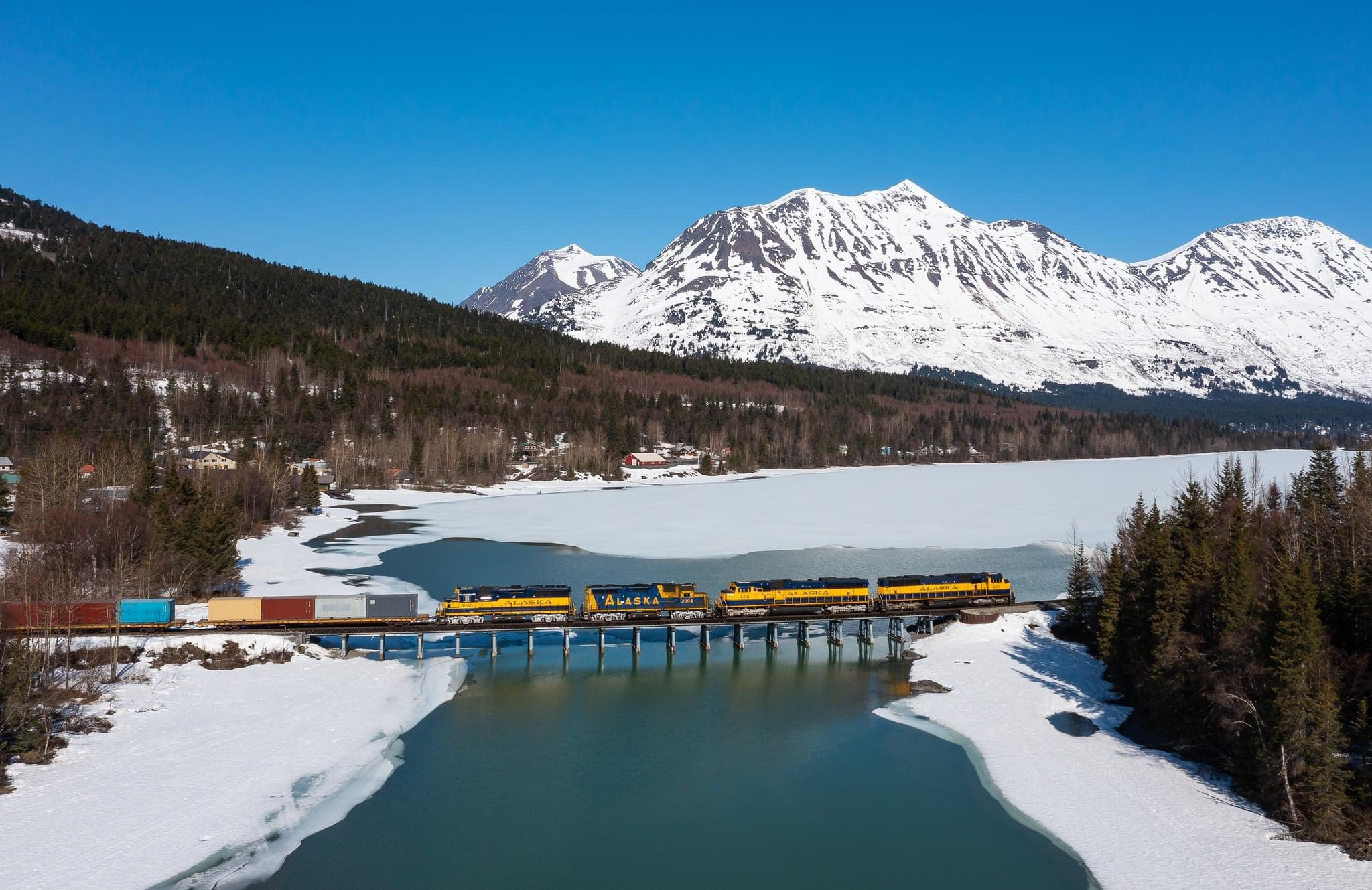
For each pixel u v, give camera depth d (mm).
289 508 184250
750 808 60594
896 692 84688
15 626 79500
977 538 166250
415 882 50875
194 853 53062
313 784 63031
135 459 171000
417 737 72500
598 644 99875
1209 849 53781
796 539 164375
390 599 93688
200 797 59625
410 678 86812
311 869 52062
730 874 52062
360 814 59031
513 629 93625
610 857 53938
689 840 56000
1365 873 50000
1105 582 89000
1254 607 69750
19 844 52125
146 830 55125
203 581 109312
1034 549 154000
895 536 168375
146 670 80500
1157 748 69375
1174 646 70500
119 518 109250
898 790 63406
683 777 65375
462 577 128125
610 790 63219
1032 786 63406
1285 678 56250
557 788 63344
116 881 49719
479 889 50250
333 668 86938
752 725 76000
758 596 99625
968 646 96000
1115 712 76875
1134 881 51094
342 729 72812
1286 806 56656
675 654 97375
